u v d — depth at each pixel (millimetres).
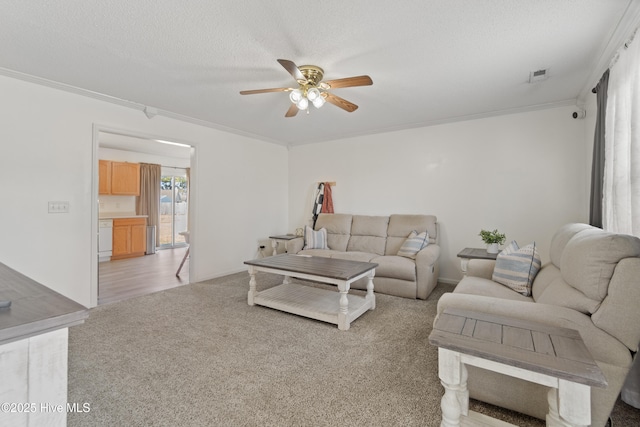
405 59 2373
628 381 1627
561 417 1024
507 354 1081
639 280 1255
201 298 3439
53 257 2928
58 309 835
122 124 3402
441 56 2328
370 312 3008
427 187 4277
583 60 2381
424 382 1815
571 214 3369
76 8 1766
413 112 3752
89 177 3154
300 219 5594
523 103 3422
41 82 2803
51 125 2904
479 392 1593
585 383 945
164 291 3730
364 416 1519
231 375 1885
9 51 2277
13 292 994
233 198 4691
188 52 2283
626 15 1776
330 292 3410
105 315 2900
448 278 4137
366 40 2104
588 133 3135
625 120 1991
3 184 2652
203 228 4254
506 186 3729
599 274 1385
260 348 2242
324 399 1654
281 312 2998
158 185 7270
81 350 2195
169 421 1479
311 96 2348
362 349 2236
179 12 1801
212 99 3309
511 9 1759
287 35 2045
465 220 4000
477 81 2803
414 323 2732
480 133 3887
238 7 1753
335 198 5156
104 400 1633
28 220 2787
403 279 3473
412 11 1783
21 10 1780
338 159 5121
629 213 1978
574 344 1153
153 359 2072
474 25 1921
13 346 727
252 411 1554
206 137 4301
